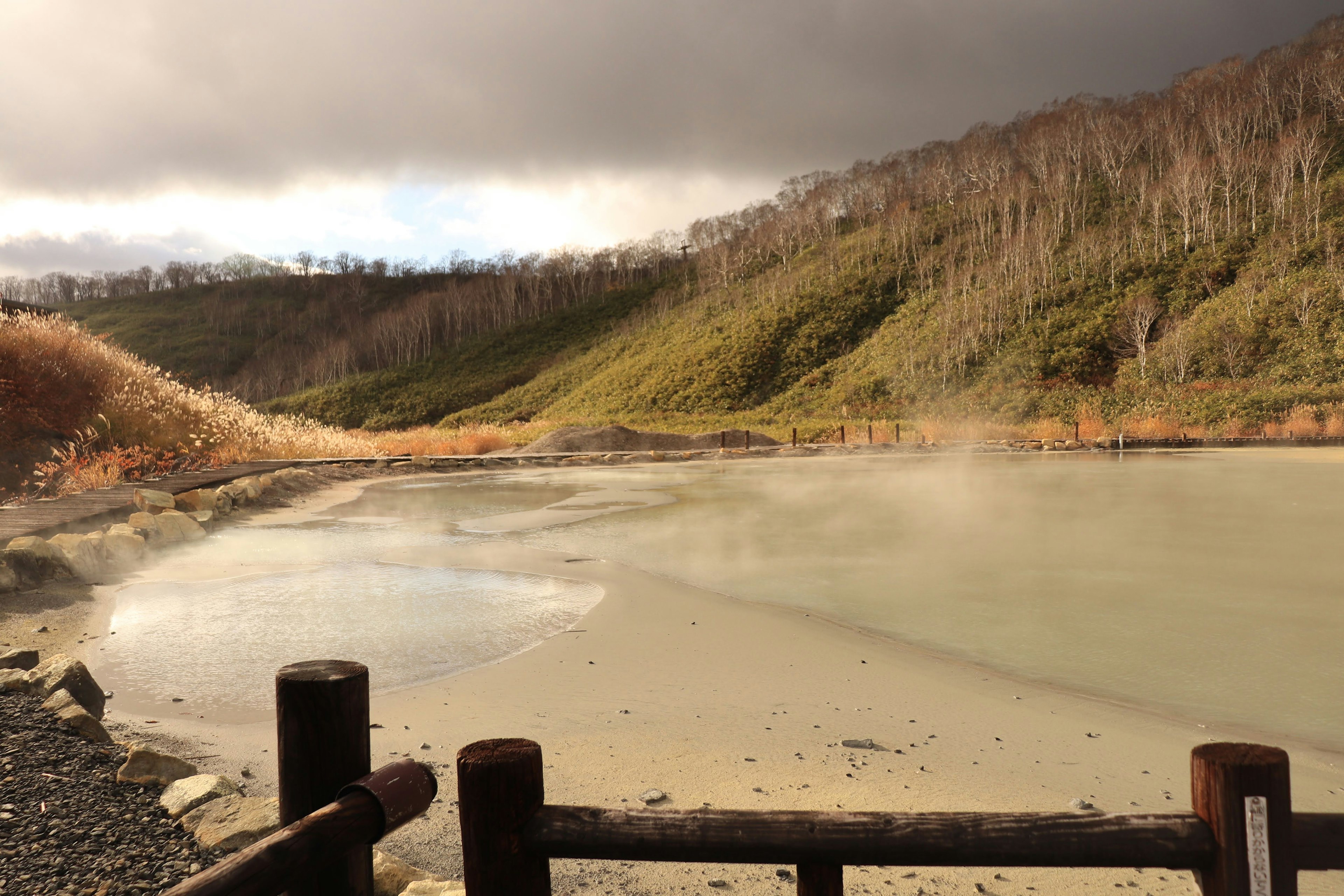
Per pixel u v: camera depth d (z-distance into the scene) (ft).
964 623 17.49
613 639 16.70
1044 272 207.62
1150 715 12.14
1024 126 358.43
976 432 110.22
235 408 68.44
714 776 10.22
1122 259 206.28
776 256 347.97
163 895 3.79
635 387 253.65
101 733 10.98
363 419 321.32
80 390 50.90
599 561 25.30
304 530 32.40
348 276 552.82
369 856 5.34
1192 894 7.64
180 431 55.26
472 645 16.35
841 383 206.28
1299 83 278.26
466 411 296.51
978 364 188.24
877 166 383.24
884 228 308.19
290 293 537.65
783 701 13.05
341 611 19.21
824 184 386.32
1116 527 30.55
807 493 46.06
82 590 21.34
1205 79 331.57
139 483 39.01
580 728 11.94
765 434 122.93
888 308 245.86
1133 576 21.72
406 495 46.50
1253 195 213.05
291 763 5.07
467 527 32.96
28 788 9.20
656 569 23.81
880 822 4.49
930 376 188.75
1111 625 17.02
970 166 325.01
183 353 446.19
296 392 376.07
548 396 292.20
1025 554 25.18
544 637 16.97
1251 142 255.09
